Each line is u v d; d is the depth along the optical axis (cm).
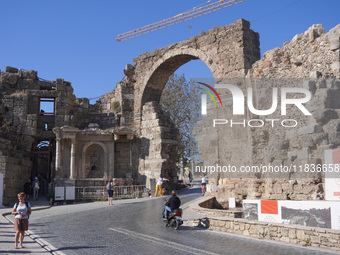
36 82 3694
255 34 2930
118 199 3081
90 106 4006
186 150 4875
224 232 1448
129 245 1173
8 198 2739
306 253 1066
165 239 1277
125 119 3716
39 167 3906
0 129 3366
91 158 3391
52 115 3631
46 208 2509
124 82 3831
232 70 2836
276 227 1288
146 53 3722
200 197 2759
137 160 3572
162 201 2639
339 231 1125
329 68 1892
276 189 1981
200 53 3131
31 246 1180
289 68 2139
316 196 1783
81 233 1404
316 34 2008
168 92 5044
